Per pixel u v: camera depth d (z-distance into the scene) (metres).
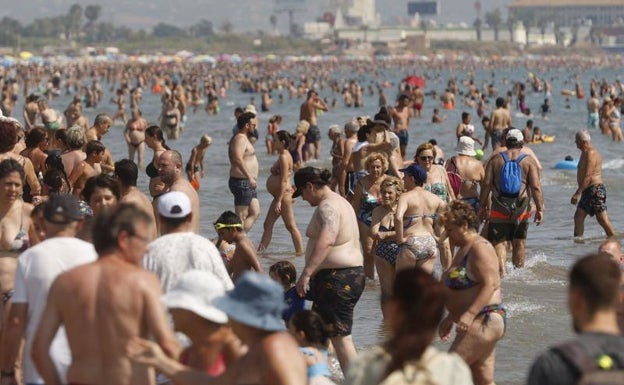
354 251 28.52
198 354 19.17
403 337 16.31
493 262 24.66
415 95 167.00
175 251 22.70
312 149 98.75
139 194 29.28
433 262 34.19
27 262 21.38
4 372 22.98
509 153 43.53
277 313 17.67
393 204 35.56
